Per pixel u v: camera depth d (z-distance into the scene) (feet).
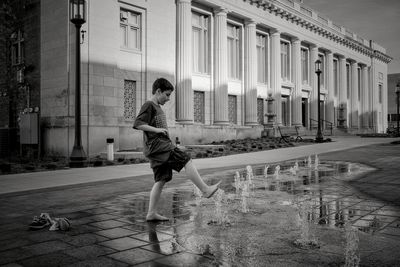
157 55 70.95
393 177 31.32
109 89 62.08
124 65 65.72
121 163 48.85
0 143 67.15
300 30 118.01
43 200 23.11
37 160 54.44
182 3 79.20
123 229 15.90
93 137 59.52
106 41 61.72
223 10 87.92
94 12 60.08
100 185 29.40
